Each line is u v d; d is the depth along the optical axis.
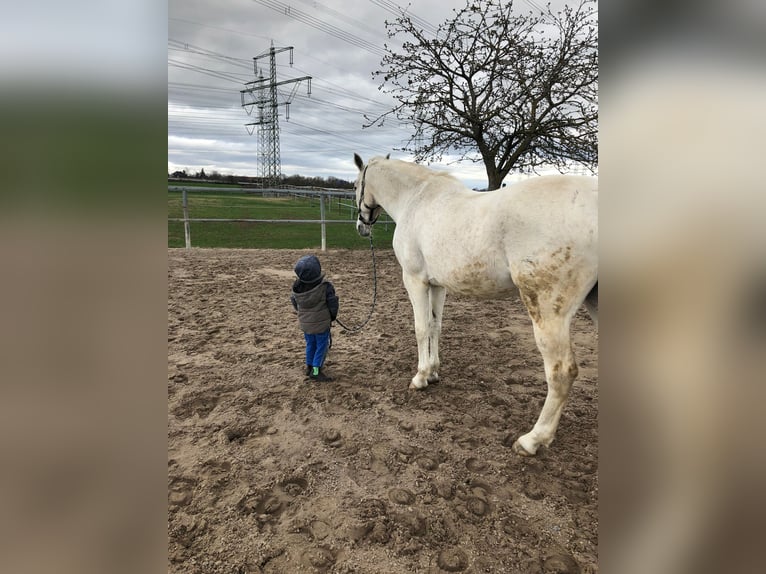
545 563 1.75
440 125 10.10
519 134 9.78
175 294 6.09
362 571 1.71
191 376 3.50
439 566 1.74
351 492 2.16
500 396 3.20
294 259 8.89
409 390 3.28
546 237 2.17
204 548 1.82
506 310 5.71
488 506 2.08
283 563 1.75
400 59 9.79
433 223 2.77
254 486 2.20
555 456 2.46
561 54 9.25
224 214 15.09
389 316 5.28
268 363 3.78
